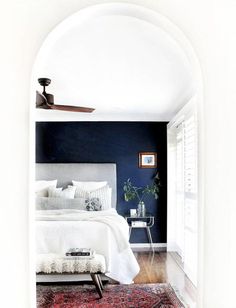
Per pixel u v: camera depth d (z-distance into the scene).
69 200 5.60
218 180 1.75
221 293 1.71
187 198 4.88
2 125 1.69
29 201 1.67
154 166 6.71
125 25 2.73
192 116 4.62
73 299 3.74
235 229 1.73
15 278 1.64
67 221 4.38
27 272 1.65
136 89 4.68
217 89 1.76
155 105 5.69
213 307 1.71
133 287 4.16
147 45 3.16
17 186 1.67
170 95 5.00
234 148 1.75
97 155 6.67
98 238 4.21
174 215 6.49
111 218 4.59
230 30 1.77
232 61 1.76
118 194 6.66
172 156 6.59
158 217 6.66
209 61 1.77
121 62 3.63
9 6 1.72
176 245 6.31
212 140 1.75
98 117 6.62
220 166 1.75
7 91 1.70
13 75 1.70
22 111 1.69
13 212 1.66
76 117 6.62
